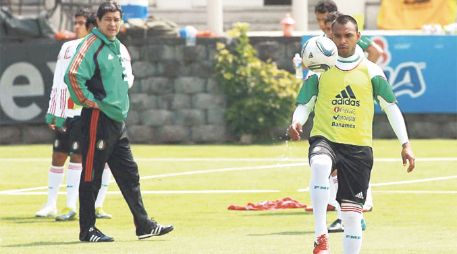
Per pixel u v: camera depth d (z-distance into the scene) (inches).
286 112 2005.4
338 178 727.7
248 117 2005.4
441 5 2225.6
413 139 2032.5
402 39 2000.5
